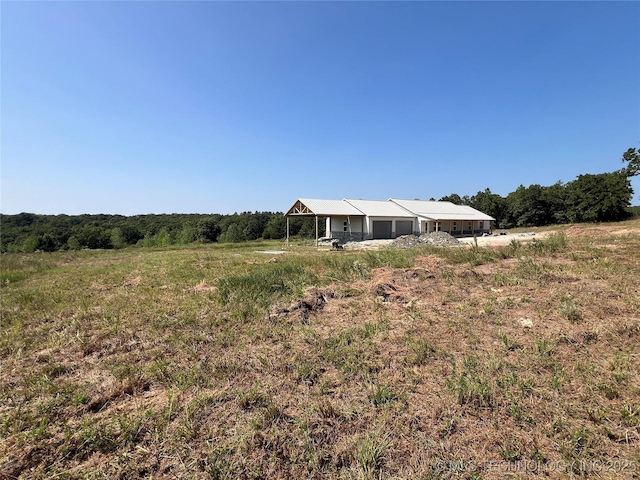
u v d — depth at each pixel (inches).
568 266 213.5
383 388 94.2
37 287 298.5
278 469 68.7
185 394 98.7
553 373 98.0
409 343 124.1
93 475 68.5
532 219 1734.7
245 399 92.0
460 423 79.7
